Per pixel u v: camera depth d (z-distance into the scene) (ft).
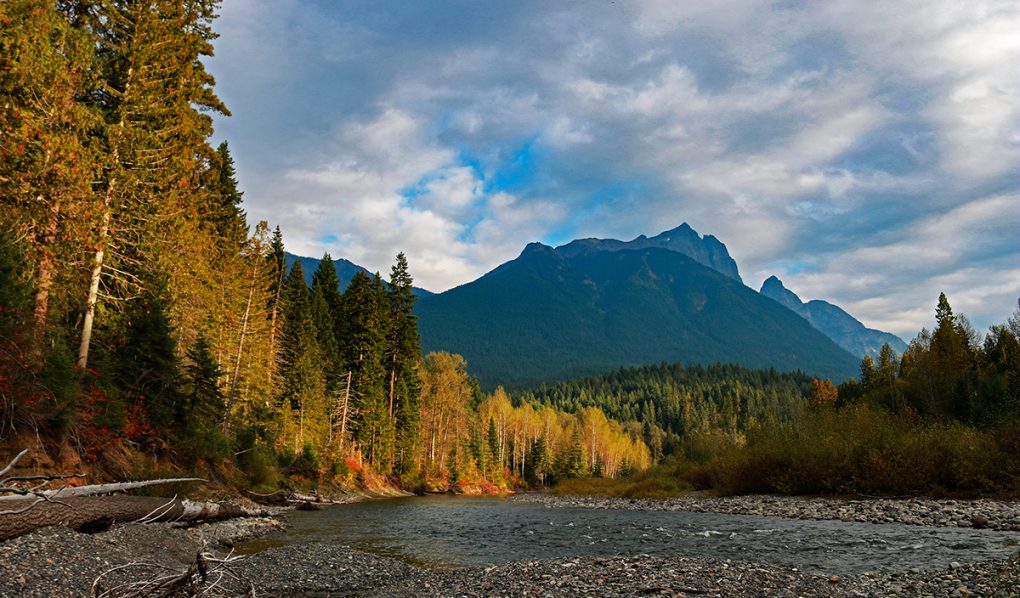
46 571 29.76
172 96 84.02
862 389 327.26
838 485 104.83
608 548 58.23
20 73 63.41
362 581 42.91
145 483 39.83
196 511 60.75
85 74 73.05
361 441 200.75
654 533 69.92
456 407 271.69
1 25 63.16
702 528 73.97
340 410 192.95
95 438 64.80
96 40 78.95
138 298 87.25
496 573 42.52
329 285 245.65
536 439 408.87
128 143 77.30
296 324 188.03
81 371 65.51
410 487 219.00
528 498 173.37
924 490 92.32
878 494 97.50
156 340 86.99
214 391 99.91
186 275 96.68
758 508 97.40
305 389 167.32
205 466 94.84
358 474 184.75
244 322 133.80
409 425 224.94
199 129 97.66
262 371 153.48
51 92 65.92
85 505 42.42
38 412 56.24
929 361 220.84
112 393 73.87
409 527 78.59
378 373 211.82
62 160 64.85
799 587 35.29
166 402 89.76
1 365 51.65
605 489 190.70
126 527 45.14
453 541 65.00
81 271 71.31
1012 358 211.00
